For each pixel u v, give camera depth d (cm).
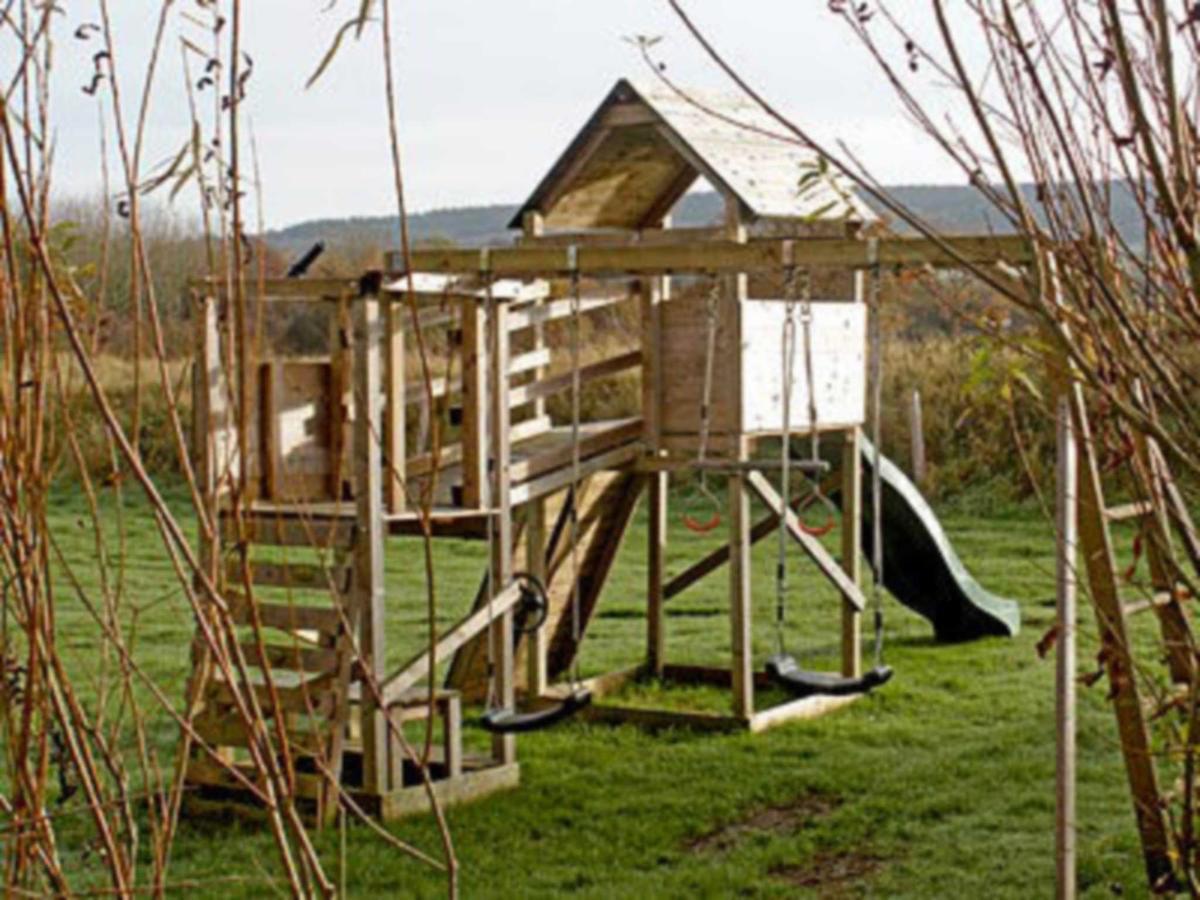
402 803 864
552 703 1145
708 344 1026
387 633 1466
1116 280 253
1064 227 251
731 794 911
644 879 764
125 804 259
